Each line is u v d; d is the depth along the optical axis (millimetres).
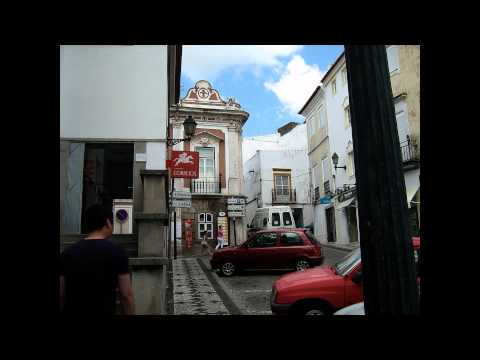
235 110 26125
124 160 11961
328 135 26406
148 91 8312
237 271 13062
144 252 6473
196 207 24562
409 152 16719
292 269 12953
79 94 8172
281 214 24141
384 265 1669
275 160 34062
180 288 10781
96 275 3047
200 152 25641
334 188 25406
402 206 1712
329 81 26047
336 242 25297
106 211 3391
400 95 17375
